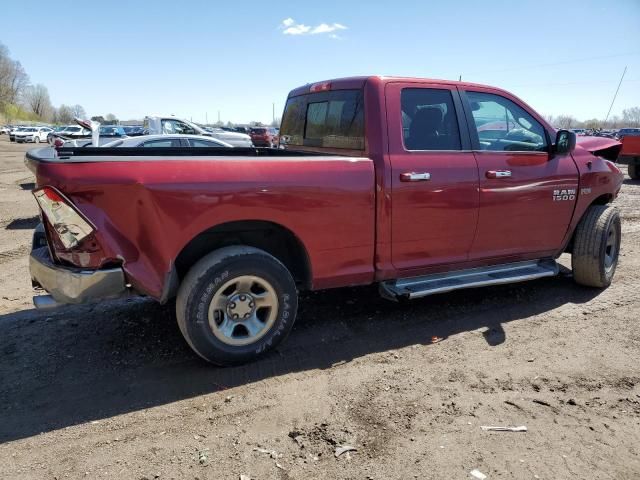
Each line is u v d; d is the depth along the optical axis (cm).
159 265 326
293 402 318
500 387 337
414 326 436
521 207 464
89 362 372
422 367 364
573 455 269
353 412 307
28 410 310
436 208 416
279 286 363
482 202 438
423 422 297
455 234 433
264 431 289
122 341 405
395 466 259
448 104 431
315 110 475
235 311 353
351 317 455
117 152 454
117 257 316
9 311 475
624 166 2300
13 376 352
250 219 346
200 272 335
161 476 252
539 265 504
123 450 273
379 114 397
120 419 301
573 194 496
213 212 333
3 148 3672
